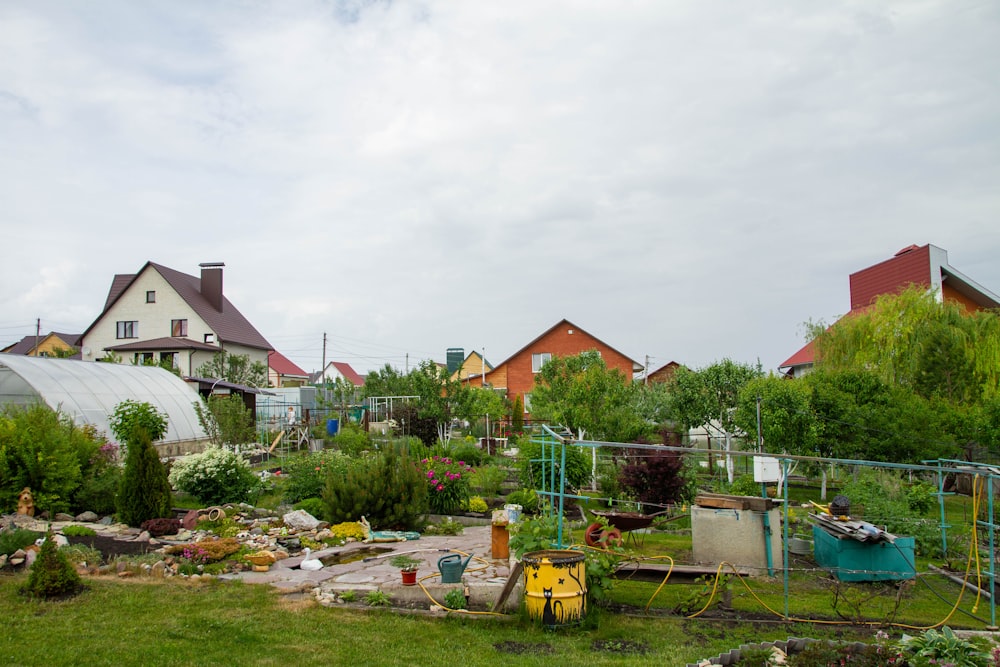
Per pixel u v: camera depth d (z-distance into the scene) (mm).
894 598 8391
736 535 9695
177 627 6457
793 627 7184
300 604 7422
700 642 6664
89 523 11414
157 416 19422
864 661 5719
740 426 19953
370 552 10273
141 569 8406
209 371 39594
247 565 9047
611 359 42781
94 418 19047
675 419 22953
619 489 14289
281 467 19094
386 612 7293
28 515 11609
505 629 6918
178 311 42938
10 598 7086
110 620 6574
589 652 6305
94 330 43500
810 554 10516
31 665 5406
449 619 7152
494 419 32156
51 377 19297
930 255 29297
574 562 7031
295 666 5711
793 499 17688
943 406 18188
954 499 17078
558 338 43594
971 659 5652
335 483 12203
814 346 24438
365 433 24781
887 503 12727
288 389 40531
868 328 22828
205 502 13422
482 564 9359
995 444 16891
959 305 22391
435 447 20797
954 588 9102
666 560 9797
